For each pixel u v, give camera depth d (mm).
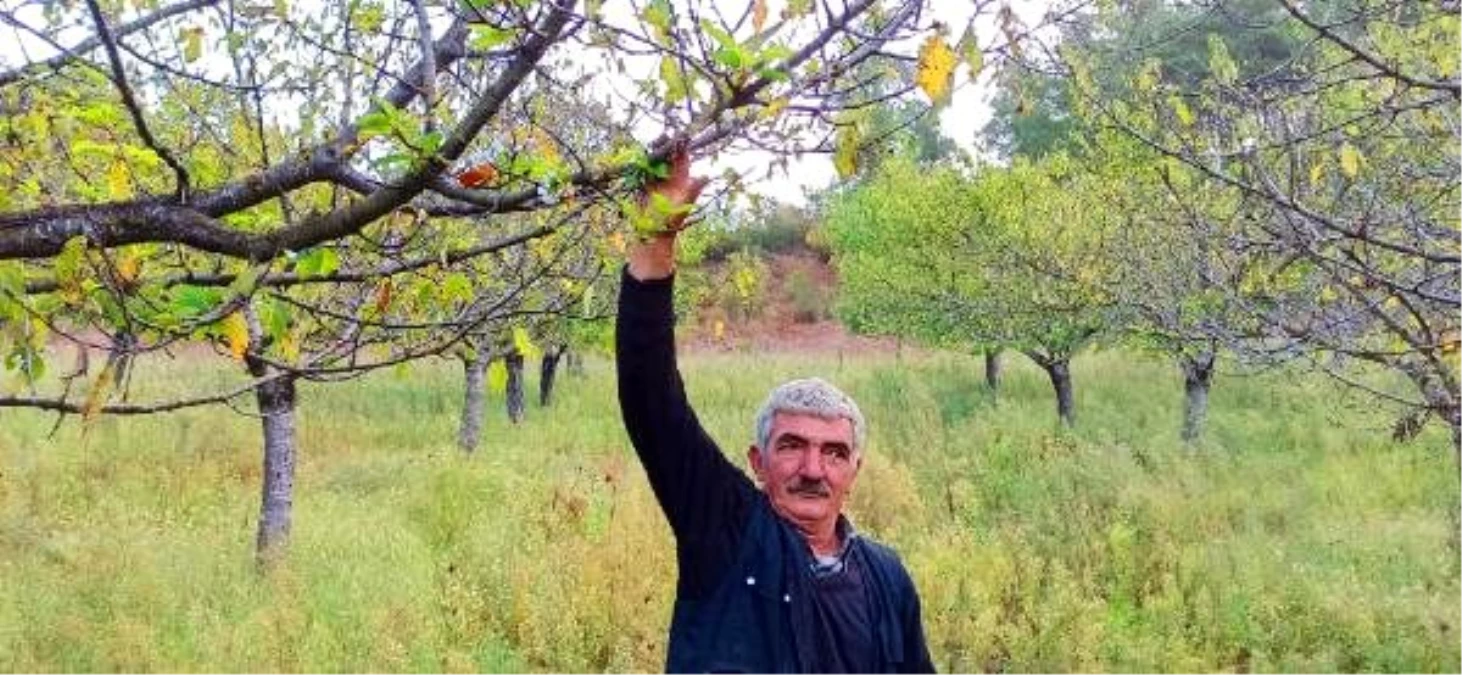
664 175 1951
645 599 8570
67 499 11969
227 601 8406
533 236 2598
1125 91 5211
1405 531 10578
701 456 2299
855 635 2381
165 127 3145
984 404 19125
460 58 2635
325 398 20234
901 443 15633
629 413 2240
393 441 17406
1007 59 1923
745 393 21812
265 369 6559
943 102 1777
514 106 2547
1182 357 13914
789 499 2445
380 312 2732
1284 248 4059
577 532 10570
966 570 9289
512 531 10531
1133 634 8430
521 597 8570
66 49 2229
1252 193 3924
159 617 8008
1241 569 9359
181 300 2225
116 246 2283
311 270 2260
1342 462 13594
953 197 16938
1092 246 12727
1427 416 5008
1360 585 9023
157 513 11414
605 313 3221
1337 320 4496
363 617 7977
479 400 16578
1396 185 4508
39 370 2141
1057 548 10289
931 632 8297
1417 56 4066
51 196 2627
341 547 10023
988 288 16375
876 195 21281
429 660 7316
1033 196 16125
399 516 11445
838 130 1997
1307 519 11391
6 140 2592
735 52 1718
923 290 17984
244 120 2898
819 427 2443
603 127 2455
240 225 2725
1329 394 14852
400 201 2180
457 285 2680
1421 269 4703
